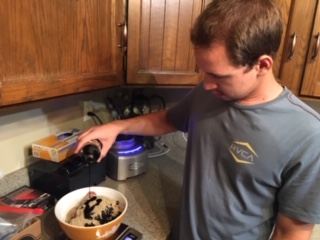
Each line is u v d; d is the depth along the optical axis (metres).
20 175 1.00
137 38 0.96
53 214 0.90
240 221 0.70
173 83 1.06
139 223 0.89
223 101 0.70
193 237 0.76
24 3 0.61
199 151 0.75
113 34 0.90
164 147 1.51
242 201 0.68
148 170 1.25
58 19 0.70
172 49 1.02
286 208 0.62
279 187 0.65
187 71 1.07
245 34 0.51
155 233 0.85
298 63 1.01
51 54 0.70
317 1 0.94
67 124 1.19
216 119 0.71
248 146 0.65
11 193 0.94
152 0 0.95
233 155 0.67
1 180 0.95
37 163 1.00
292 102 0.63
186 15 1.00
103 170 1.11
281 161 0.61
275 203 0.68
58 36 0.71
